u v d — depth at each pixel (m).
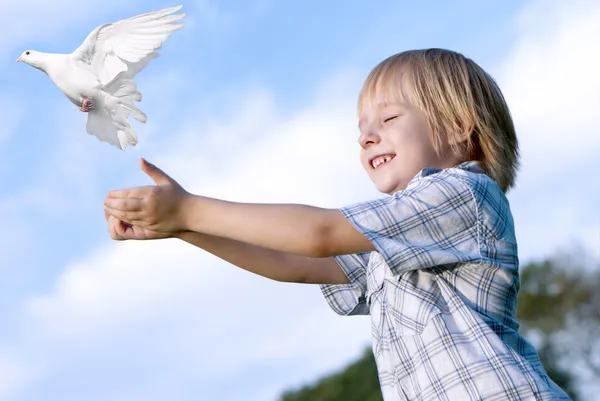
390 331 2.63
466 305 2.50
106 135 3.00
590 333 19.31
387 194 2.84
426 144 2.81
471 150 2.89
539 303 19.88
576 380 19.11
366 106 2.93
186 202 2.45
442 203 2.50
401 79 2.88
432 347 2.49
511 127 3.00
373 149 2.85
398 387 2.58
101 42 3.00
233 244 2.98
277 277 3.03
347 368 20.30
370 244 2.46
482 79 2.96
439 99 2.85
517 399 2.38
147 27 3.02
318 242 2.41
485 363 2.42
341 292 3.12
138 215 2.41
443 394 2.45
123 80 2.96
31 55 2.99
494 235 2.55
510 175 2.96
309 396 19.98
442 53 2.96
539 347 19.61
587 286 19.39
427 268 2.56
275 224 2.41
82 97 2.98
